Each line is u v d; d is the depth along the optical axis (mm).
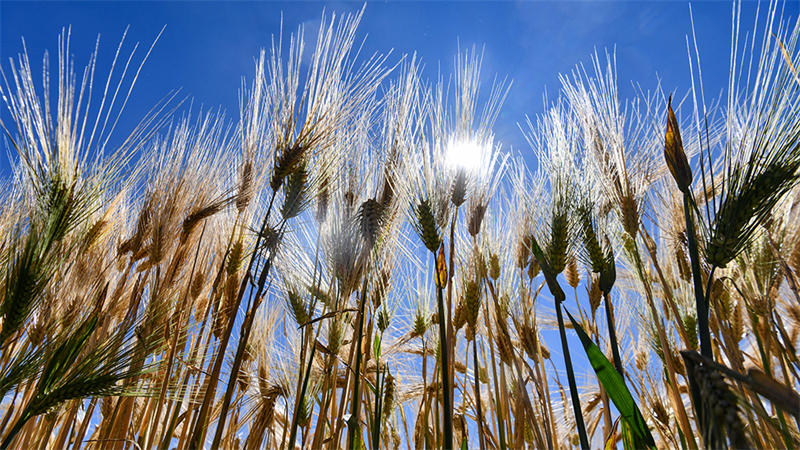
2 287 365
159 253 467
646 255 533
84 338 359
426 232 432
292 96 451
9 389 332
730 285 475
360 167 516
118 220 548
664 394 576
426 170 462
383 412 577
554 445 504
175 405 431
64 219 361
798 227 402
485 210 506
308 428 518
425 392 521
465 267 532
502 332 451
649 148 465
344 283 469
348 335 596
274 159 442
